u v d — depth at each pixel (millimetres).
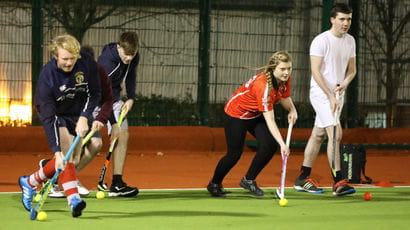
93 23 24609
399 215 13977
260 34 25969
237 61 25969
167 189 17281
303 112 26609
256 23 25953
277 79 14961
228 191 17000
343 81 16922
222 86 26031
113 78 15703
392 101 27578
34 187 13516
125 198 15656
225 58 25875
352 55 17031
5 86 24266
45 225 12352
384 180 19812
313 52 16688
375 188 17953
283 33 26125
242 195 16359
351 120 27297
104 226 12328
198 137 25641
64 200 15055
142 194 16344
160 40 25281
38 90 12516
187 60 25672
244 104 15359
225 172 15789
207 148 25812
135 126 25422
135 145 24938
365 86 27312
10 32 24172
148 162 23062
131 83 16406
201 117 26078
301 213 13984
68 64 12039
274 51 26094
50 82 12453
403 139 27391
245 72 26062
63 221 12727
